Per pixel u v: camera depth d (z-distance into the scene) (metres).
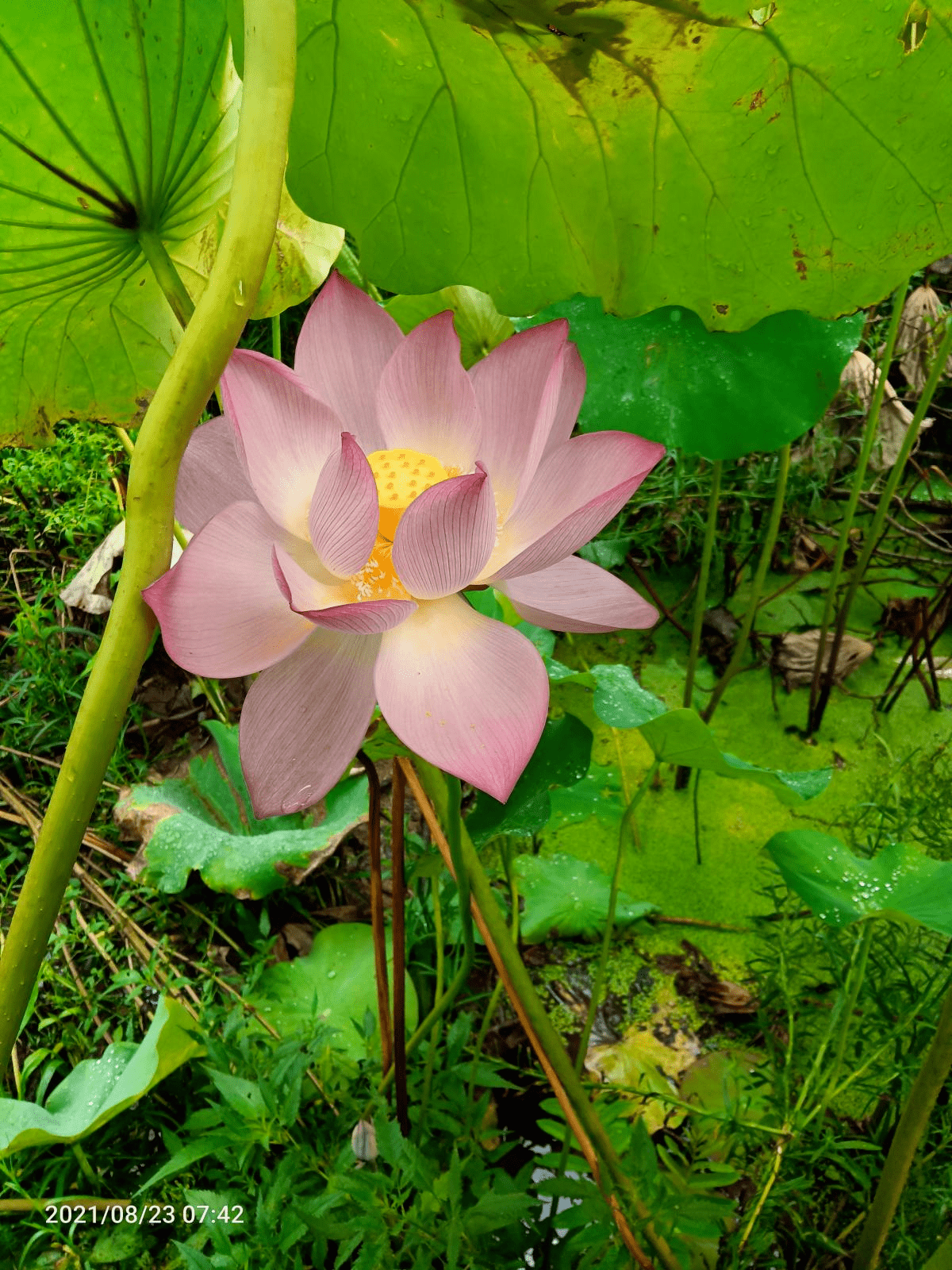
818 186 0.54
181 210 0.54
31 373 0.65
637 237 0.59
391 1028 0.77
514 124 0.54
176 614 0.34
